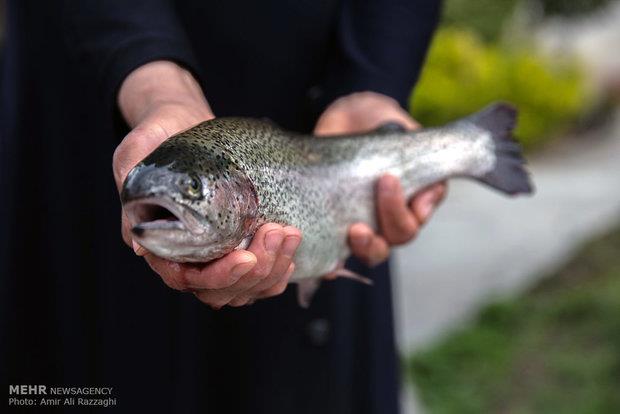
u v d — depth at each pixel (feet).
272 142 2.06
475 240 7.00
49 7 2.42
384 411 2.86
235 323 2.60
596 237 6.89
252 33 2.54
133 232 1.62
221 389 2.65
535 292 6.07
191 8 2.50
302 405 2.66
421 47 2.76
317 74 2.70
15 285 2.61
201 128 1.88
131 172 1.67
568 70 12.19
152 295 2.48
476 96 10.09
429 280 6.12
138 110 2.04
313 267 2.23
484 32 12.53
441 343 5.16
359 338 2.83
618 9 15.87
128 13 2.21
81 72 2.26
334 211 2.31
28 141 2.58
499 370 4.89
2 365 2.62
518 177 2.73
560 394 4.63
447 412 4.51
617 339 5.05
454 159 2.64
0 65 2.85
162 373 2.51
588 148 11.59
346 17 2.73
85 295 2.57
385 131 2.52
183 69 2.17
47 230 2.62
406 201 2.58
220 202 1.72
